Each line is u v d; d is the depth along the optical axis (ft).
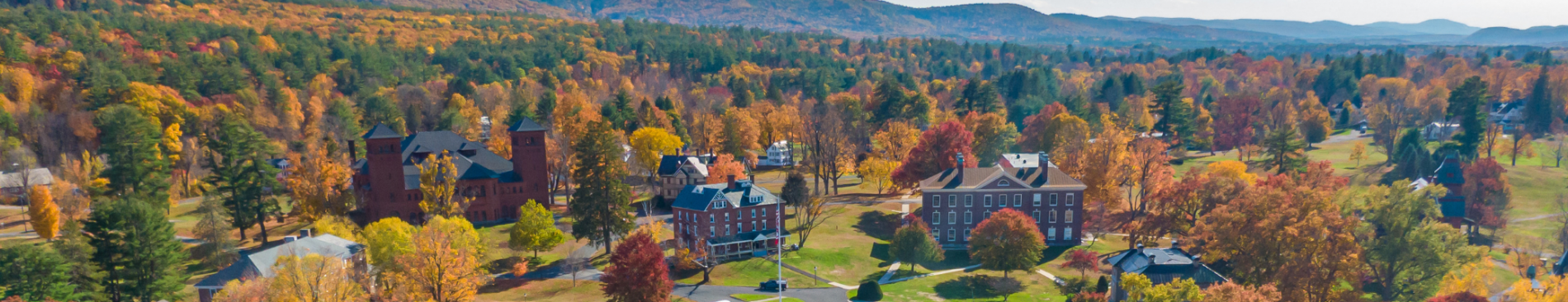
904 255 296.92
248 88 628.28
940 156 405.80
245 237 345.31
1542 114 632.38
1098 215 370.32
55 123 481.46
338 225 286.25
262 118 564.71
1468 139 520.42
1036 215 337.52
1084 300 247.09
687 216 319.88
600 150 311.06
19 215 371.76
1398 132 562.66
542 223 306.96
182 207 402.52
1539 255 310.86
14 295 210.59
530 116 630.74
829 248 321.11
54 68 589.73
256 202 343.05
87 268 233.76
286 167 479.41
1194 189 329.93
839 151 478.18
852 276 289.33
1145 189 379.96
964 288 273.54
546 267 298.15
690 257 285.84
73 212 346.13
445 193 340.39
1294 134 485.15
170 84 615.98
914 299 257.55
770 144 613.11
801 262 298.35
